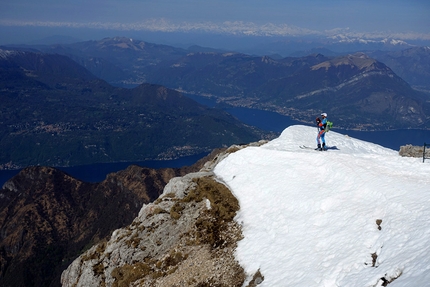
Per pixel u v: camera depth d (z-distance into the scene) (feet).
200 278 94.02
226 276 90.99
